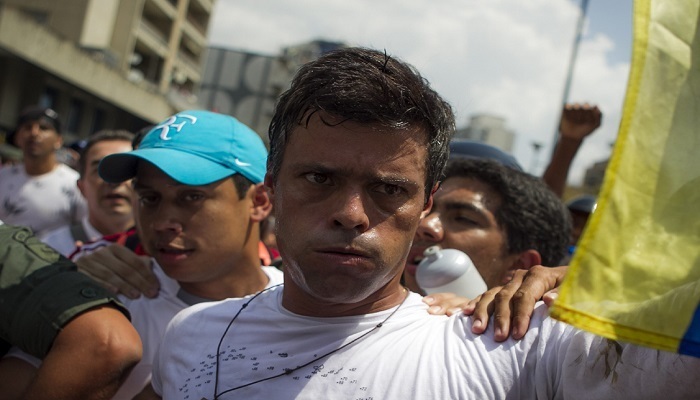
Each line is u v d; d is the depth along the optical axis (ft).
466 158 7.34
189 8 101.81
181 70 97.66
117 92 73.77
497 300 4.47
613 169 2.98
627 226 2.99
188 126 6.61
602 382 3.68
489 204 7.02
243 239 6.62
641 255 2.99
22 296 5.37
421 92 4.33
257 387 4.41
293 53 88.53
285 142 4.41
